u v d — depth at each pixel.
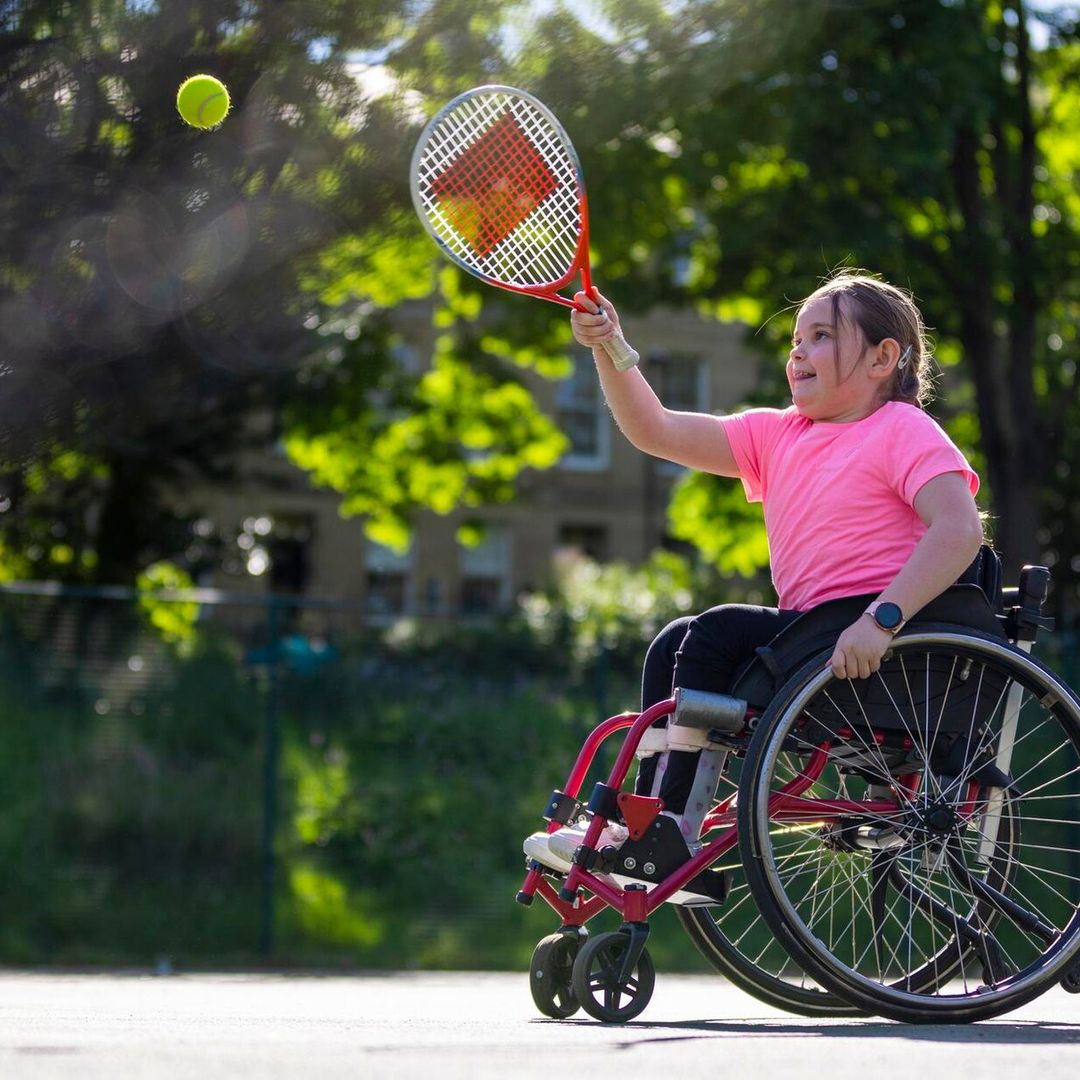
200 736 31.88
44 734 31.00
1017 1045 8.42
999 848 11.26
